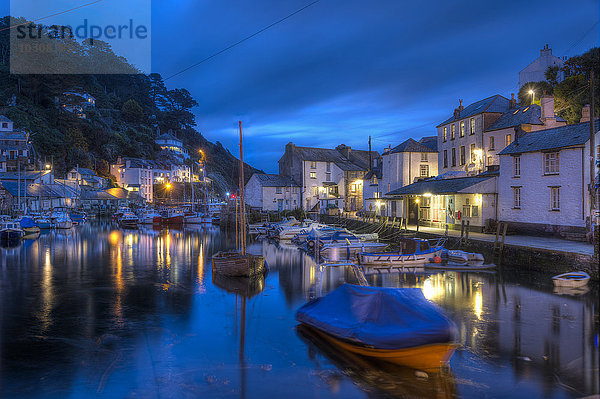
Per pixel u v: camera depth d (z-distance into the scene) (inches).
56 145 4544.8
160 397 427.8
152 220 3117.6
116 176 5339.6
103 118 6023.6
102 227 2940.5
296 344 574.6
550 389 430.3
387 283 941.2
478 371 473.7
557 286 839.7
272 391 439.8
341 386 450.0
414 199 1851.6
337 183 2933.1
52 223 2684.5
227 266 1050.1
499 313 679.7
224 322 679.7
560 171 1160.2
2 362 513.3
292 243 1905.8
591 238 1013.8
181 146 6953.7
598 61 1836.9
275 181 2861.7
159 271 1157.1
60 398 424.5
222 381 462.9
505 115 1770.4
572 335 578.2
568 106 1793.8
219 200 5723.4
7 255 1476.4
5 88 4810.5
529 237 1203.9
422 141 2613.2
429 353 469.4
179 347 566.6
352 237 1549.0
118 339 598.2
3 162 3597.4
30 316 711.7
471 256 1121.4
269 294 876.0
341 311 588.1
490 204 1392.7
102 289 924.6
